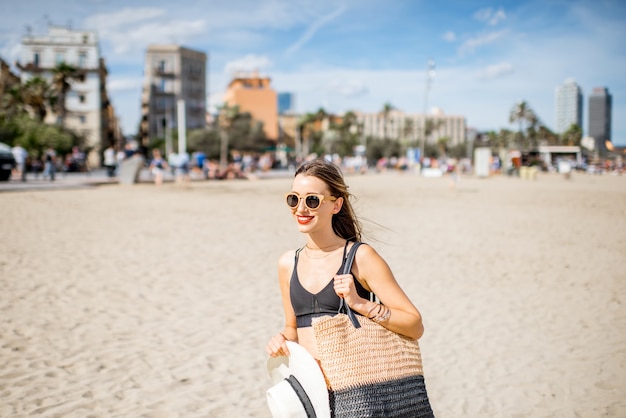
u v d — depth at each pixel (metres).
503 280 8.20
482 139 160.12
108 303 6.70
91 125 83.94
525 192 28.64
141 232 12.52
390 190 29.47
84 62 83.81
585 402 4.19
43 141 57.25
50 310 6.34
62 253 9.74
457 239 12.11
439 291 7.52
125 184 30.78
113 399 4.11
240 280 8.05
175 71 102.94
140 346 5.26
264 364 4.85
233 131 90.31
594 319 6.27
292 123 135.75
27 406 3.95
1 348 5.09
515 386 4.48
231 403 4.09
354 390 1.97
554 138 141.00
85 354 5.02
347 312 2.09
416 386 2.07
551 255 10.25
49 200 19.41
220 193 25.38
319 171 2.21
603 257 10.05
